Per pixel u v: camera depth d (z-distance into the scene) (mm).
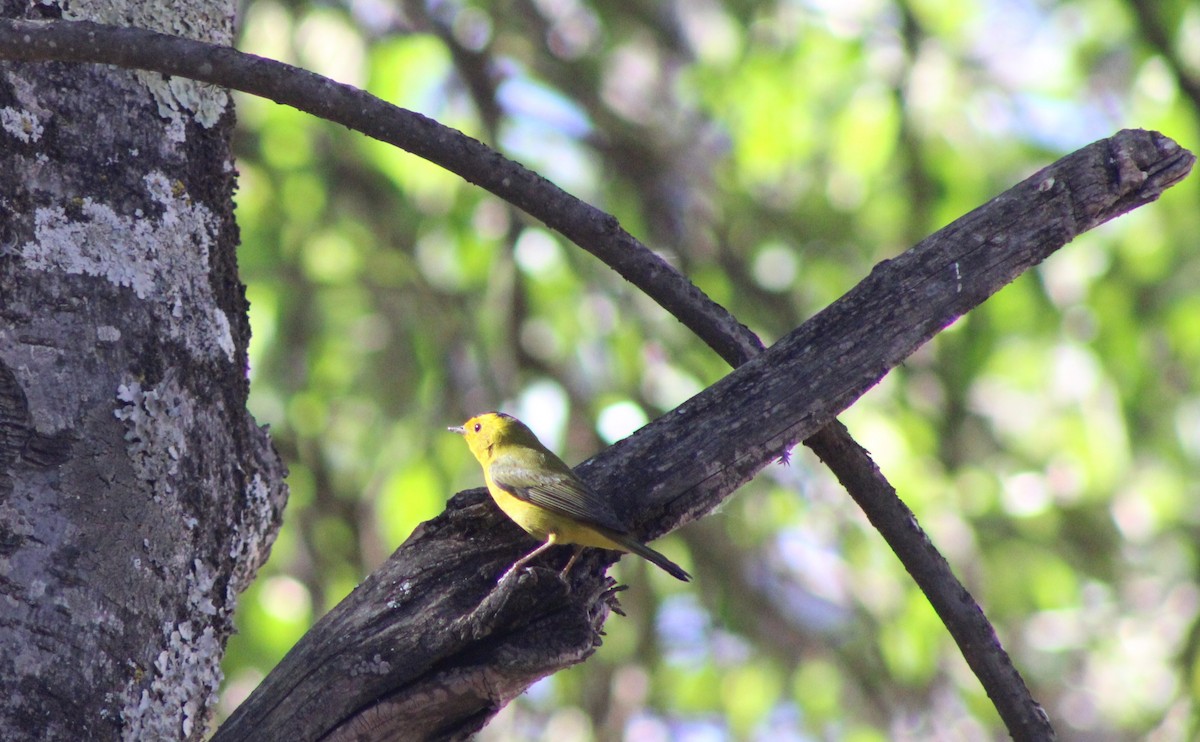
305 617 11836
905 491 12516
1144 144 4965
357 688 4191
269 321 12281
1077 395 14609
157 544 4234
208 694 4332
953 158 13227
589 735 13305
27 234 4242
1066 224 4930
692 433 4840
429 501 12164
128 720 4051
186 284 4520
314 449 12570
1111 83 14531
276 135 12477
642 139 13977
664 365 12883
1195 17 13461
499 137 12648
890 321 4828
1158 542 16094
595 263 12844
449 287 13305
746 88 12930
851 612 14102
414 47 12203
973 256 4902
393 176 12367
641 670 13562
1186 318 14117
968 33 13867
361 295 13352
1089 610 16359
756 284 13273
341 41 12711
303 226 12633
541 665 4156
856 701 14352
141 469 4242
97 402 4203
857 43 12859
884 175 13250
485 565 4520
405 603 4367
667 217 13562
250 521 4625
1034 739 5102
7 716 3850
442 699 4184
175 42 4367
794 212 13820
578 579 4898
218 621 4418
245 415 4738
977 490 13695
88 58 4250
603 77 14297
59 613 3988
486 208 12711
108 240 4359
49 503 4070
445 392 12750
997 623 13695
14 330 4160
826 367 4797
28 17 4527
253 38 12820
